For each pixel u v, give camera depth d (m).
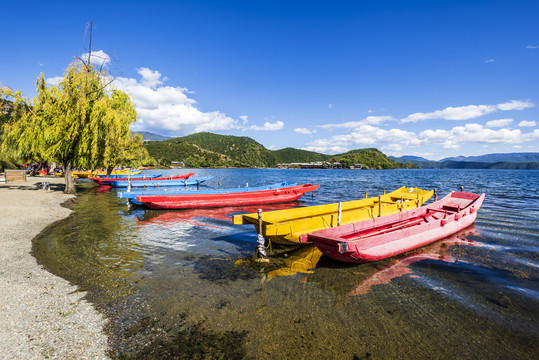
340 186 42.78
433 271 7.84
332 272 7.73
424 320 5.34
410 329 5.05
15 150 20.44
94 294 6.17
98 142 21.62
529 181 57.22
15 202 17.19
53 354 4.13
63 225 12.95
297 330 4.93
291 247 10.00
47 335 4.57
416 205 15.28
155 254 9.13
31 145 19.84
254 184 47.25
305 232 9.30
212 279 7.14
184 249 9.74
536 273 7.71
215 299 6.04
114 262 8.27
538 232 12.10
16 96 19.19
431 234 10.37
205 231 12.52
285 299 6.09
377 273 7.69
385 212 13.13
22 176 32.41
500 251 9.62
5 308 5.32
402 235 9.44
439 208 13.59
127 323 5.05
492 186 42.81
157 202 17.98
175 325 5.02
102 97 22.31
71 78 20.52
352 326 5.10
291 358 4.21
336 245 7.50
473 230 12.39
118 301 5.87
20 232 10.89
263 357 4.21
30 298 5.79
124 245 10.07
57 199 19.97
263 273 7.61
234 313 5.46
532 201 22.94
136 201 18.69
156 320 5.17
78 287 6.50
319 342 4.61
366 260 8.16
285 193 23.23
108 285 6.66
